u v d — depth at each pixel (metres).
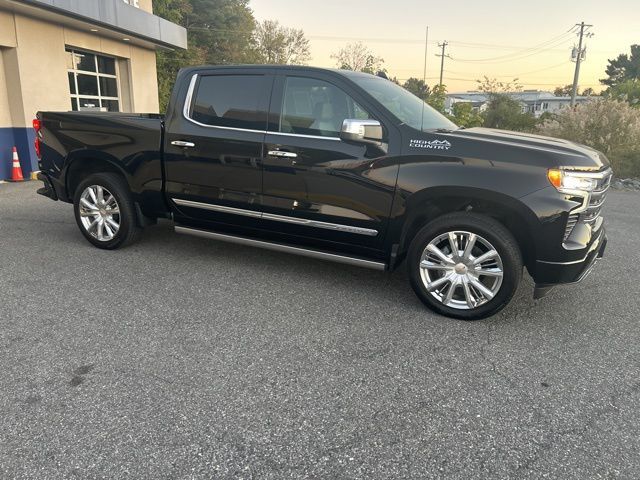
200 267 5.01
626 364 3.35
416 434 2.57
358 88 4.16
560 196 3.54
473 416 2.73
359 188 4.08
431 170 3.83
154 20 13.88
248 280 4.70
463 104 21.33
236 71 4.61
